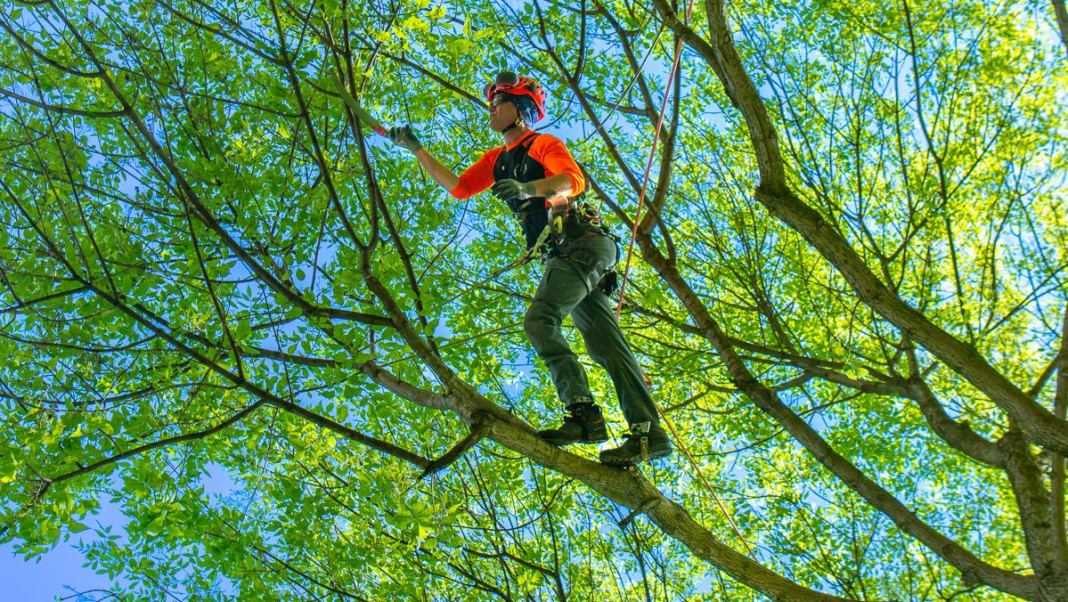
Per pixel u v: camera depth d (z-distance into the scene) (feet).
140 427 13.75
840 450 29.99
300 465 20.26
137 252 14.02
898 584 29.22
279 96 13.38
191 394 15.72
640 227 20.12
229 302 15.33
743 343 23.81
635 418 12.97
